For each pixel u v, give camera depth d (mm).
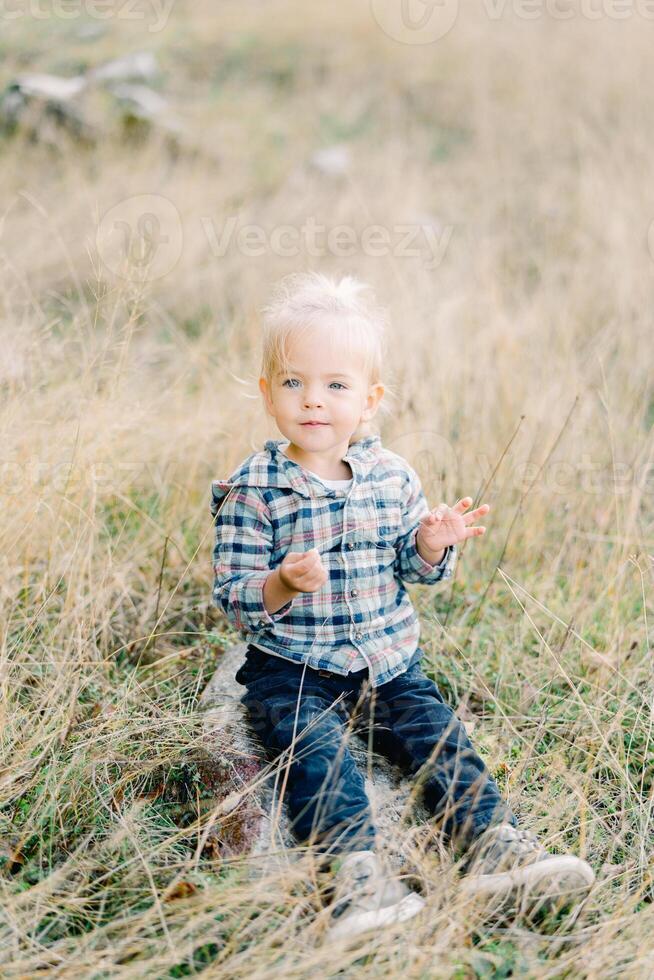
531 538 3336
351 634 2301
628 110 7078
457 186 6508
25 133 6230
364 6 8750
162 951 1865
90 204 5195
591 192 5836
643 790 2406
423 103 7734
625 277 4871
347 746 2285
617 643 2799
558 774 2354
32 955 1861
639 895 2010
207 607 2992
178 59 8117
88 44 8086
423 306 4359
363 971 1785
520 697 2699
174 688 2686
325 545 2320
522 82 7754
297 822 2035
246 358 4090
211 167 6375
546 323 4566
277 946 1880
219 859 2031
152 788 2326
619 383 4184
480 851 1989
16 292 4340
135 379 3701
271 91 7820
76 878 2035
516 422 3795
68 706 2449
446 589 3154
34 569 2840
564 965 1821
